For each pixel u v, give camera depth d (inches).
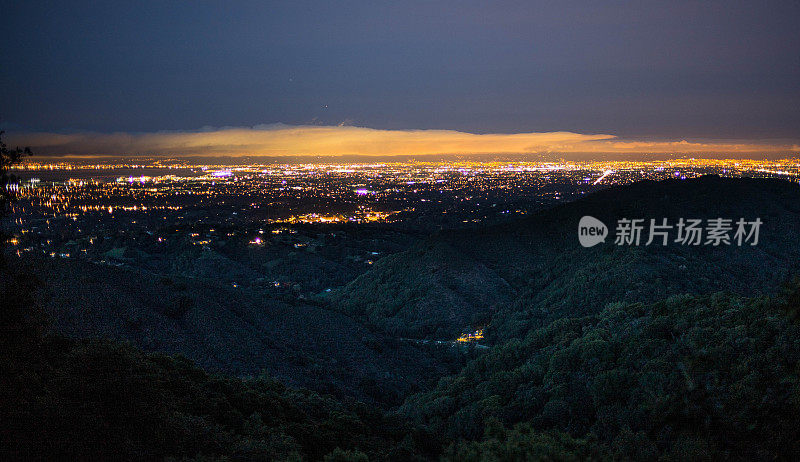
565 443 957.8
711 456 999.0
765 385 1132.5
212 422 1214.9
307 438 1352.1
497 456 876.0
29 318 909.2
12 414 864.9
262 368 2684.5
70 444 877.8
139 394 1045.8
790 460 948.6
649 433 1203.9
